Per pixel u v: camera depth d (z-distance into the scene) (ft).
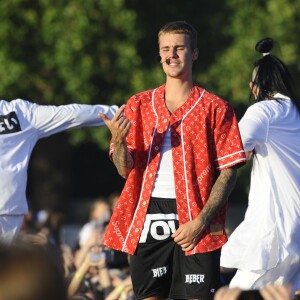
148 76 147.13
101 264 67.10
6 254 20.18
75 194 217.36
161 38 46.42
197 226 44.32
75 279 66.28
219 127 45.27
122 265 75.05
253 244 50.42
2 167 51.85
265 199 51.06
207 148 45.24
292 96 53.21
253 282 50.70
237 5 148.15
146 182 45.47
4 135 52.44
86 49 144.97
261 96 53.88
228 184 45.09
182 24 46.50
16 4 146.10
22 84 146.51
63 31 145.28
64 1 145.69
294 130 52.08
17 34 145.89
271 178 51.21
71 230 171.01
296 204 51.06
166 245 45.62
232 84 144.66
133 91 146.92
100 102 149.79
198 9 151.12
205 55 150.20
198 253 45.03
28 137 53.26
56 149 185.98
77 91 145.89
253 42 144.15
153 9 151.02
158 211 45.32
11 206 51.78
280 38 144.05
